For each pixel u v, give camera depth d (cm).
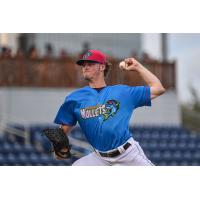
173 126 5059
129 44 5978
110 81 4906
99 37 5869
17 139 4525
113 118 1811
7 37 5559
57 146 1886
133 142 1847
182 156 4644
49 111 4841
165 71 5088
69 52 5406
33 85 4825
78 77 4897
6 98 4756
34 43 5644
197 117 5762
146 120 5066
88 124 1831
